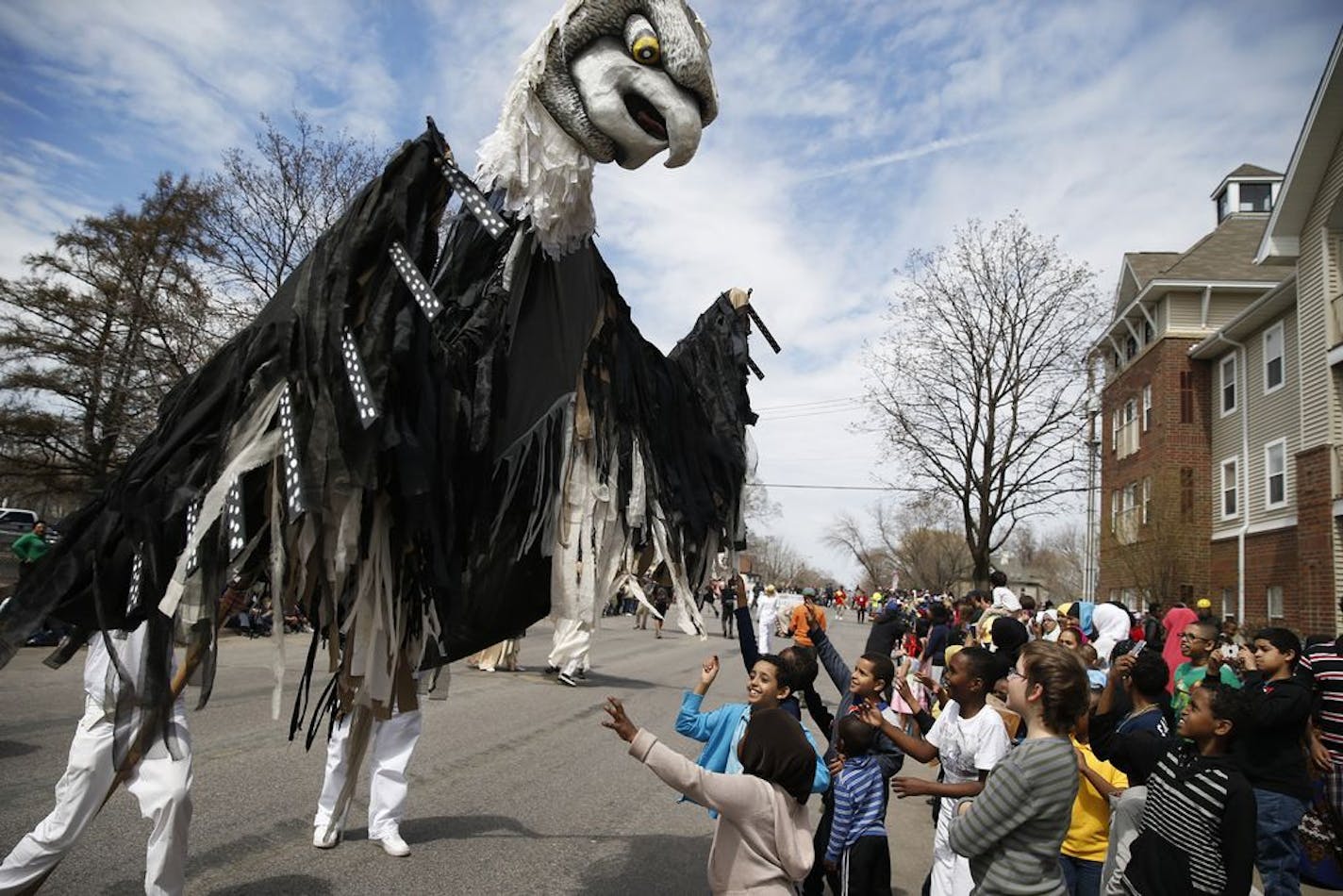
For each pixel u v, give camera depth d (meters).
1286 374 18.48
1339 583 15.88
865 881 3.96
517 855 4.89
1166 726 4.25
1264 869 4.35
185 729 3.52
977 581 24.98
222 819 5.05
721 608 23.50
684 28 3.31
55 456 22.72
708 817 5.94
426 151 3.07
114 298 20.86
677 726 4.34
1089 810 4.16
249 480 3.04
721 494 4.74
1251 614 19.17
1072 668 3.00
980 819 2.96
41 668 10.07
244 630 14.23
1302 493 16.92
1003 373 24.92
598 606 3.90
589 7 3.31
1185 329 22.19
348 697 3.26
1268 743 4.41
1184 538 21.06
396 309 3.00
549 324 3.61
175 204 20.25
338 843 4.84
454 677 11.70
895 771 4.35
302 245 20.11
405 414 3.01
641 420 4.15
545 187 3.41
